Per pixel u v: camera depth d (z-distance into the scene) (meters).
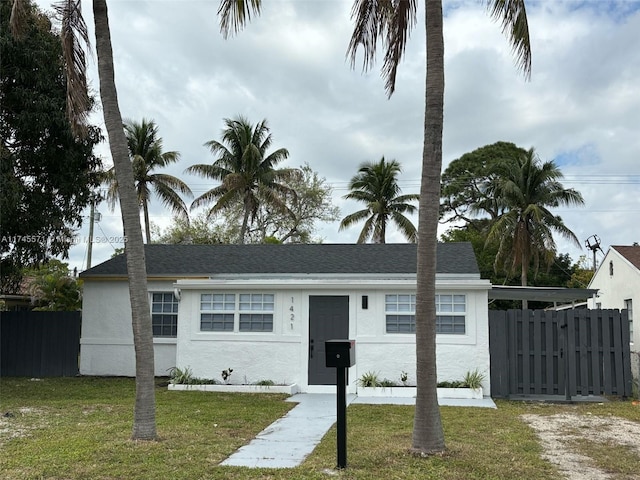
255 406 12.05
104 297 19.05
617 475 7.10
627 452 8.27
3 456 7.70
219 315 15.16
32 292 30.97
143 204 36.78
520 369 13.96
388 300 14.57
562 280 43.62
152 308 18.70
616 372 13.80
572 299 18.34
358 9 9.45
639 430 9.90
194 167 37.38
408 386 14.02
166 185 37.03
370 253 19.36
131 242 8.63
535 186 34.53
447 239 47.38
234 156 37.12
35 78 15.91
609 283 23.73
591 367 13.84
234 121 37.19
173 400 12.73
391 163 40.31
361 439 8.77
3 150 14.99
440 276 17.22
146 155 36.84
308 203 46.72
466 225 51.28
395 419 10.63
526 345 14.01
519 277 41.97
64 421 10.22
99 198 18.92
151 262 19.42
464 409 11.84
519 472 7.08
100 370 18.80
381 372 14.29
